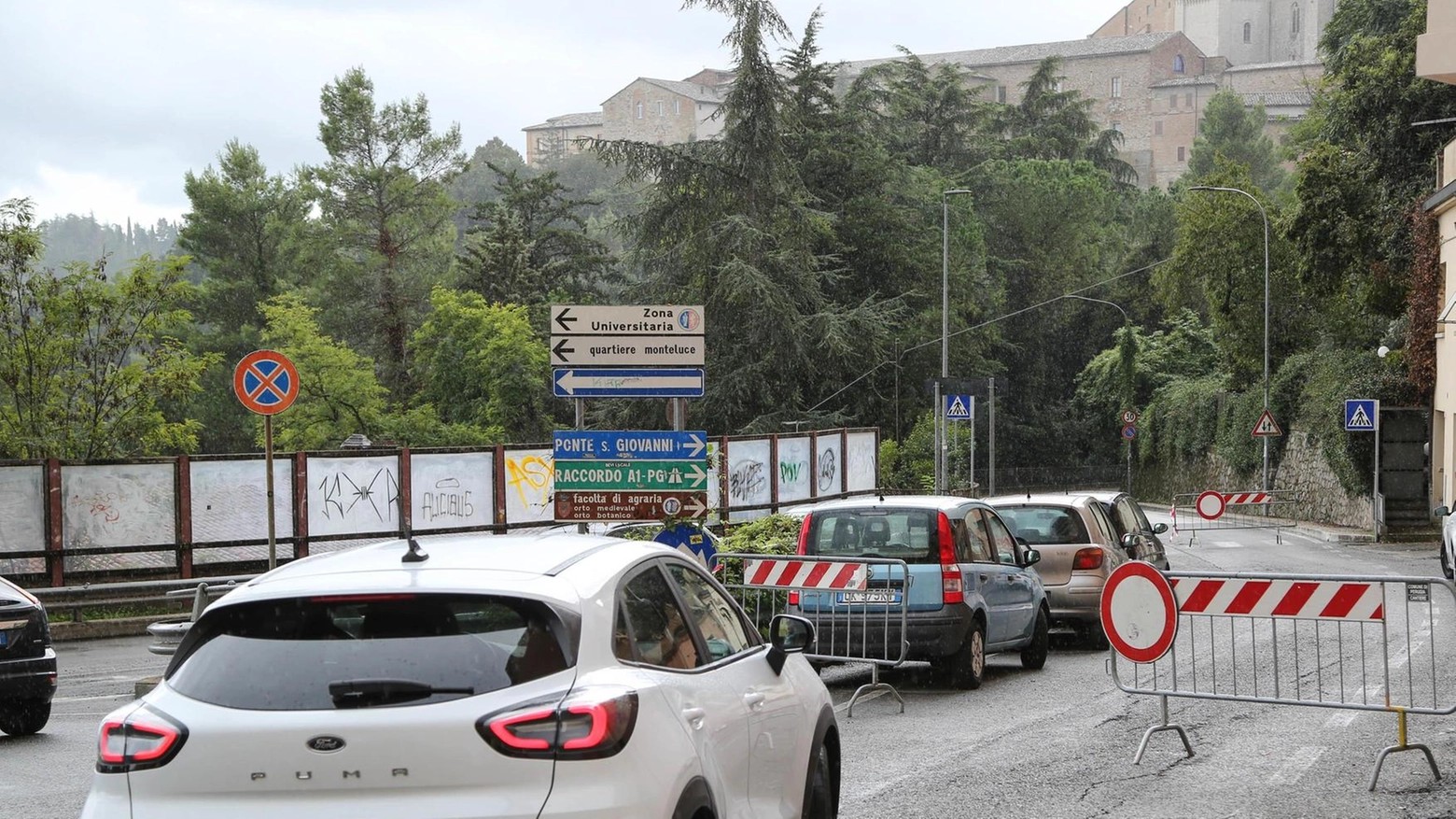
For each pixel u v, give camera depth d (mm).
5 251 26625
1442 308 36906
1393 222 40031
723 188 47469
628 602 4824
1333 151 42344
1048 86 102438
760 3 46719
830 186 61500
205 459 21062
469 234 79688
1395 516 37875
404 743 4004
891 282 62594
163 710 4160
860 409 56281
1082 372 78312
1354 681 12453
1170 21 177125
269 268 70375
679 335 15664
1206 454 59344
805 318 48031
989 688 12945
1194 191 51469
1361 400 35844
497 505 23844
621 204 152250
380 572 4477
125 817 4074
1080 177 83250
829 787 6566
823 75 61719
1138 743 9836
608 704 4156
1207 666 13953
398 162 66125
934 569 12312
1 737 11758
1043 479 70562
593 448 14836
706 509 14711
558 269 74438
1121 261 88250
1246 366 55094
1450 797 8000
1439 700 11289
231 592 4480
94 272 27500
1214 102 128500
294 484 21719
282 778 4012
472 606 4281
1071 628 16547
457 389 58406
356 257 68125
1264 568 27828
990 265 78188
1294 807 7773
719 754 4910
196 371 28172
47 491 20016
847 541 12625
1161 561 18922
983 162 82688
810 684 6430
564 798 4008
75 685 15352
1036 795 8117
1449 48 25016
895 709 11758
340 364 54406
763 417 47531
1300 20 168750
